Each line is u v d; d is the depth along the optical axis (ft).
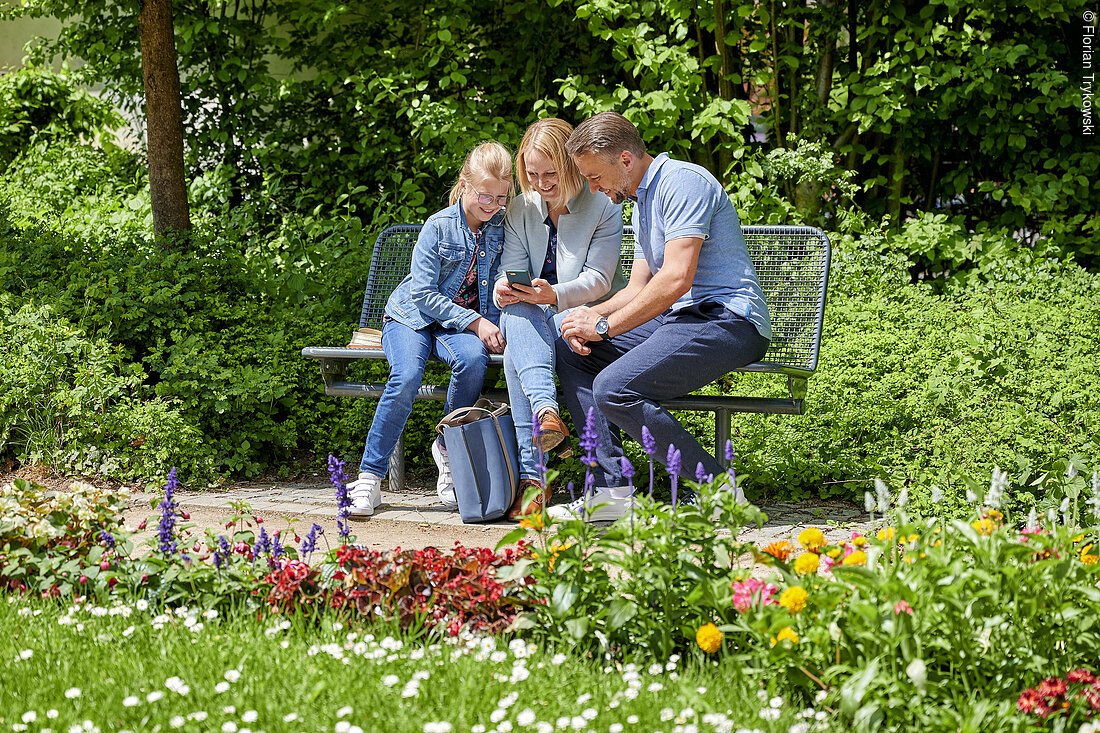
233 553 10.75
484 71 27.32
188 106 28.40
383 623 9.41
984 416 15.99
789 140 25.30
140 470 17.43
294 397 19.08
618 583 9.23
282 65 31.30
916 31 24.48
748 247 17.16
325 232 24.34
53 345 18.25
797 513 15.56
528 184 15.51
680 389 14.03
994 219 26.12
